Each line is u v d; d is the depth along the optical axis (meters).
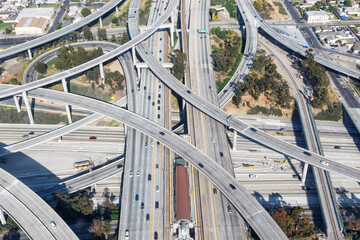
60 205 186.62
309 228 176.38
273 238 157.12
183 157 199.12
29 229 159.62
